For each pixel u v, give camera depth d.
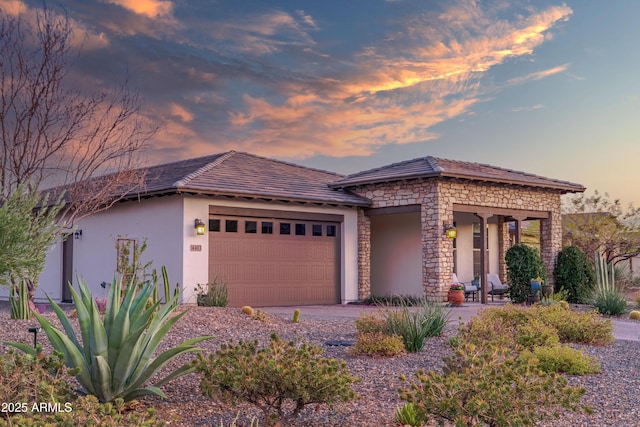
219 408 5.98
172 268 17.27
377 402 6.43
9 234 6.71
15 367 5.11
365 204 20.38
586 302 18.62
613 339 10.91
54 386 5.09
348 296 20.38
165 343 9.50
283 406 6.11
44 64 15.03
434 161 19.70
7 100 14.63
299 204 19.38
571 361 8.16
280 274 19.02
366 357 8.91
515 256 19.58
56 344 5.71
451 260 19.08
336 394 5.39
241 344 5.76
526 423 4.77
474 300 21.86
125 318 5.48
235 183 18.06
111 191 17.45
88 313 5.63
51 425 4.02
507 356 6.12
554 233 22.41
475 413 4.82
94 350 5.48
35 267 7.05
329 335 10.90
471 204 19.72
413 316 10.45
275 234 19.00
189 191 16.62
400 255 22.47
